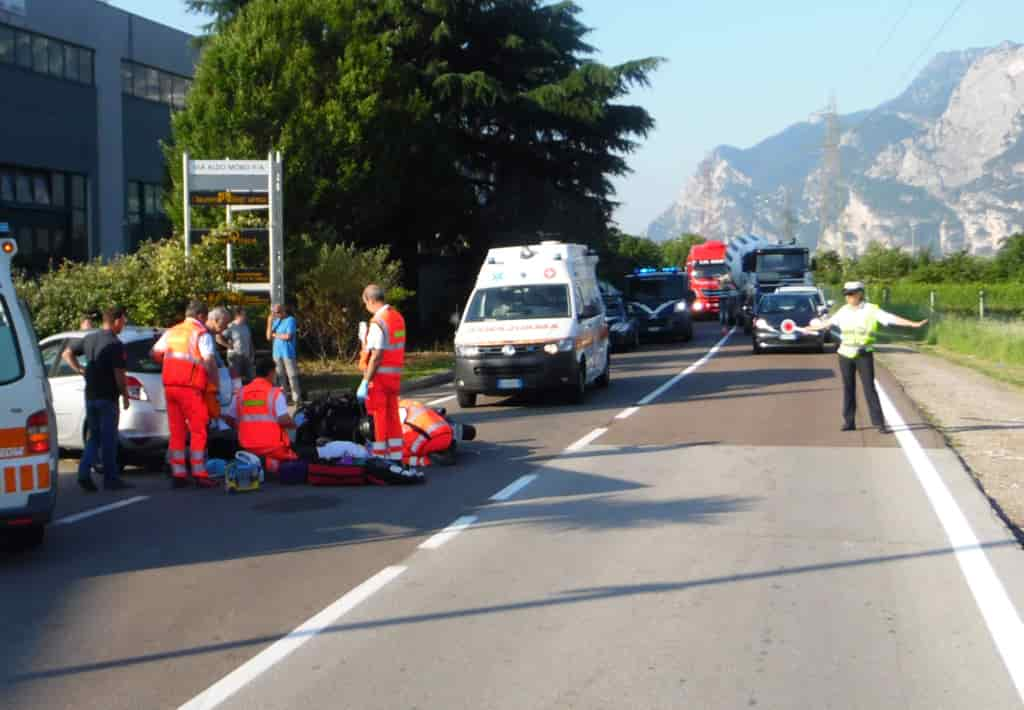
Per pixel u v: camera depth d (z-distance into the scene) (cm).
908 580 694
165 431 1191
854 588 677
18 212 3244
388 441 1103
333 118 2741
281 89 2697
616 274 4631
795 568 725
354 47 2922
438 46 3531
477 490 1036
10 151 3172
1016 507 939
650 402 1789
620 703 492
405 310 3547
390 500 995
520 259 1936
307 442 1198
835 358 2698
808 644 571
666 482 1055
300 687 516
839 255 9088
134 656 566
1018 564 732
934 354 2891
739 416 1566
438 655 559
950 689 507
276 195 2017
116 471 1091
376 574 725
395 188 3009
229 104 2666
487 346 1748
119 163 3672
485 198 3938
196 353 1083
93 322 1271
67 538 861
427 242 3703
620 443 1325
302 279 2478
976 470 1118
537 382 1731
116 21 3644
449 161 3425
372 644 579
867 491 992
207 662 554
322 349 2588
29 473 774
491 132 3878
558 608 641
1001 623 604
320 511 949
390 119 2967
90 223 3531
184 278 1833
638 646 570
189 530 883
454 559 764
